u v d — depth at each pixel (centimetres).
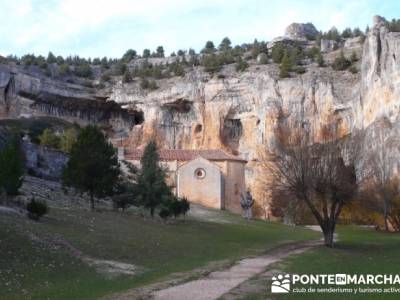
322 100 11144
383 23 10250
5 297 1661
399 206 6962
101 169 4500
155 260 2706
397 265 2823
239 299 1744
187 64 14412
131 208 5397
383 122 8569
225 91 12162
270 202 9062
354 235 5788
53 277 2017
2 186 3606
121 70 14612
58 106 12950
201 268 2553
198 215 6250
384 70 9250
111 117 13488
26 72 12781
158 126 12562
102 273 2211
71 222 3456
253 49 14675
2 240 2347
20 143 5206
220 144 12044
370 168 6875
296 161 4141
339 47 14588
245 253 3353
